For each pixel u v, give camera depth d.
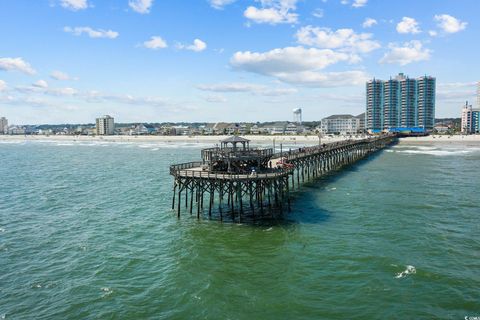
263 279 23.73
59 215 40.97
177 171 37.97
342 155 81.50
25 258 28.02
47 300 21.64
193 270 25.28
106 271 25.56
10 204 47.06
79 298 21.83
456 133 196.62
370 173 67.75
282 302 20.88
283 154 51.75
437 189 51.62
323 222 35.62
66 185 61.50
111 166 89.12
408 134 183.25
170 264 26.53
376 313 19.66
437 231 32.62
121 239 32.25
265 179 34.41
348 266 25.41
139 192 54.00
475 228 33.41
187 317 19.59
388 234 31.92
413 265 25.30
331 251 28.14
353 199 45.50
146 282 23.80
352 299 21.11
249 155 37.00
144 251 29.25
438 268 24.86
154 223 36.72
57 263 27.05
